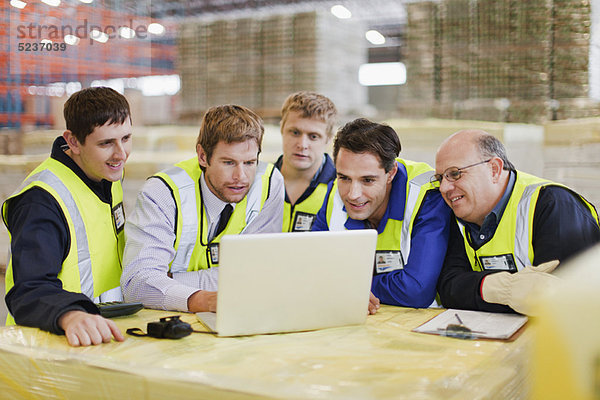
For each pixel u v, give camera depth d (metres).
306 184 2.97
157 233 2.04
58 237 1.88
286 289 1.57
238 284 1.53
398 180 2.17
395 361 1.34
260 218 2.33
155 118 5.92
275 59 4.66
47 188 1.90
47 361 1.37
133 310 1.83
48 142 4.71
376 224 2.24
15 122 5.13
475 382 1.22
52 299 1.63
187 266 2.19
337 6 4.48
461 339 1.54
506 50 3.78
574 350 0.56
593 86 3.75
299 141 2.86
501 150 2.01
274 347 1.46
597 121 3.41
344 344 1.49
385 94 9.80
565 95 3.71
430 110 4.03
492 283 1.82
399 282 2.03
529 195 1.99
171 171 2.18
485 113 3.87
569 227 1.91
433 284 2.03
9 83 4.72
